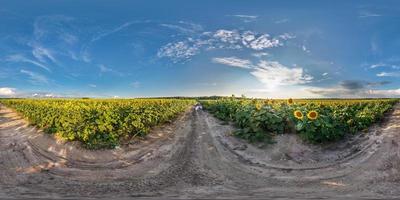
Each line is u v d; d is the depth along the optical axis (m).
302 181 10.39
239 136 15.50
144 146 15.04
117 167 12.23
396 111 24.81
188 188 9.84
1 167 12.11
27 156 13.60
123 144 15.12
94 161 13.00
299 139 14.60
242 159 12.80
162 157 13.33
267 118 15.55
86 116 19.36
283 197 8.81
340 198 8.66
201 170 11.66
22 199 8.79
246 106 17.84
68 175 11.29
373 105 27.09
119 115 19.03
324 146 13.98
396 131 15.46
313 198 8.68
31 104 35.72
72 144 14.92
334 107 21.92
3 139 17.12
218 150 13.95
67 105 33.22
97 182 10.53
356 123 17.02
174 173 11.41
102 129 15.78
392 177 10.26
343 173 10.96
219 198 8.78
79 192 9.51
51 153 14.01
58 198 8.91
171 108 26.62
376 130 16.27
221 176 11.02
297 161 12.47
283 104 18.36
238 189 9.69
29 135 17.66
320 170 11.42
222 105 24.28
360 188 9.52
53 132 17.11
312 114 14.10
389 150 12.75
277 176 10.95
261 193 9.24
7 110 37.84
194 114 25.75
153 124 19.36
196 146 14.70
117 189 9.80
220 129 17.61
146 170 11.81
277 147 13.95
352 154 12.93
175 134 17.42
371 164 11.55
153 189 9.78
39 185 10.20
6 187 9.96
